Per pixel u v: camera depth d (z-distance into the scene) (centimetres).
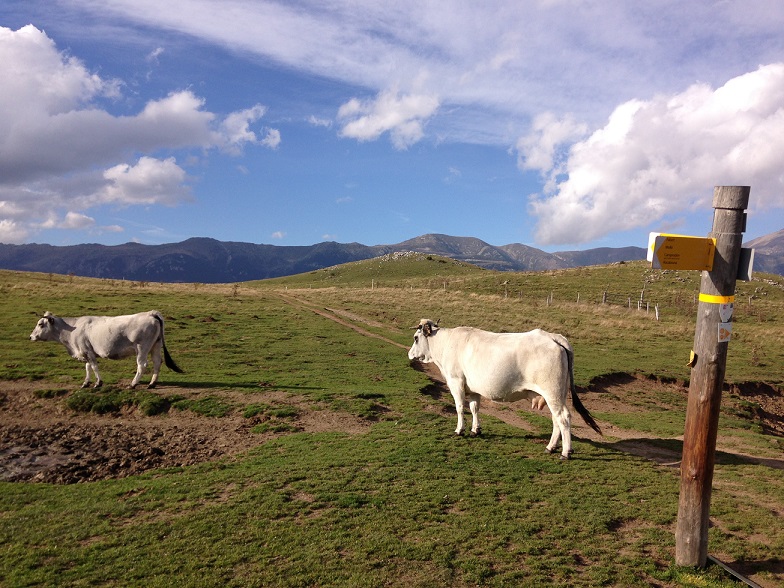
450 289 8038
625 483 998
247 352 2512
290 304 4434
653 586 634
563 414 1129
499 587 639
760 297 6800
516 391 1184
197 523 828
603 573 663
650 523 827
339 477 1020
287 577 667
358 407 1595
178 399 1698
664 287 7212
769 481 1084
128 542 781
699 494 645
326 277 14425
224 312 3628
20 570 710
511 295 7200
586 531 786
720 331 614
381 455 1151
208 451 1295
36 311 3134
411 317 4059
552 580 654
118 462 1234
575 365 2695
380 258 16725
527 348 1157
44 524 866
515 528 791
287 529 797
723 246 610
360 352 2631
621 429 1641
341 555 720
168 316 3303
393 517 832
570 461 1124
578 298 6612
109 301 3697
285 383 1917
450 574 667
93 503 953
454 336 1314
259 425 1462
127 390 1777
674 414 1981
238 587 650
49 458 1280
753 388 2620
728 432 1733
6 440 1406
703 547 655
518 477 1019
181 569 696
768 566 685
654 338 3725
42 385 1858
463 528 793
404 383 2020
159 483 1039
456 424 1448
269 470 1074
